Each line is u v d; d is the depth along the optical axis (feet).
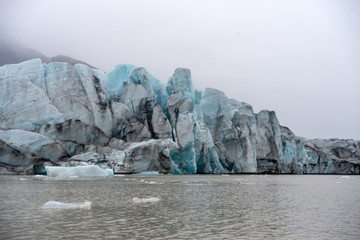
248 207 75.05
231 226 52.70
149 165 249.96
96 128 259.19
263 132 389.60
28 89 263.49
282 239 45.03
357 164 435.53
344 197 100.89
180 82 324.60
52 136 245.45
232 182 175.22
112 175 215.51
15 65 279.90
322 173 428.56
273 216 62.80
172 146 268.41
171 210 68.33
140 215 61.46
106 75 323.78
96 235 45.42
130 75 311.47
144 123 286.46
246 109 386.93
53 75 281.33
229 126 345.72
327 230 50.78
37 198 86.69
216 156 323.37
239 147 342.64
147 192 108.17
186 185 144.46
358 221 58.29
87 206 71.41
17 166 222.69
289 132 421.18
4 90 265.13
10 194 96.37
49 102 261.03
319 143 500.74
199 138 303.27
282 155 399.85
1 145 219.00
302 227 52.75
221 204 79.71
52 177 193.36
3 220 55.11
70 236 44.73
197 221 56.44
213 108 355.77
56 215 60.13
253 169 345.72
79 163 219.82
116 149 254.88
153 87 334.24
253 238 45.21
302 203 84.28
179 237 44.93
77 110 271.49
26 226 50.60
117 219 57.00
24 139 231.09
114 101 303.68
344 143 494.59
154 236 45.29
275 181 198.39
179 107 306.55
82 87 284.00
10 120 252.83
